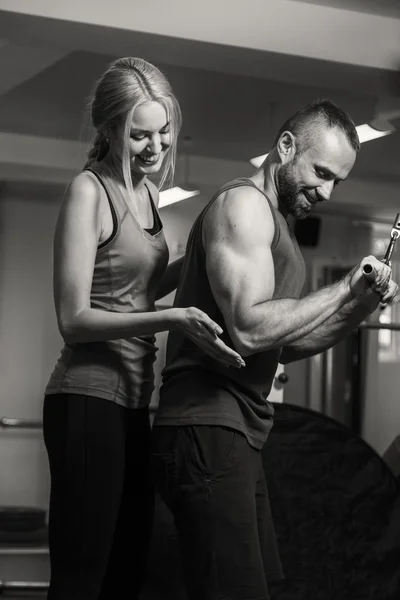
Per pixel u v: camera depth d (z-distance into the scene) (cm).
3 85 470
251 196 182
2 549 529
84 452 182
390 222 786
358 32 427
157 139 184
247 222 179
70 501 182
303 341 212
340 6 423
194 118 634
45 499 681
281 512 298
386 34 431
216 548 180
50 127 665
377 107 520
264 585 183
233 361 172
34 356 703
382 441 667
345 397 655
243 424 186
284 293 192
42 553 527
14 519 548
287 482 301
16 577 459
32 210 705
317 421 307
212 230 181
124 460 187
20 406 696
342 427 309
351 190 765
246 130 662
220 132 669
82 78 547
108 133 187
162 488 188
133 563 196
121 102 181
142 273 190
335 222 771
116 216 185
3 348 698
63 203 183
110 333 175
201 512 181
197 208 714
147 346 194
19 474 680
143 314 174
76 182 184
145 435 195
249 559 181
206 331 170
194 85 560
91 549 182
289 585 293
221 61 429
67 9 375
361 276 183
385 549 302
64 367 187
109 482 183
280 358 218
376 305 209
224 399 185
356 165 742
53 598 182
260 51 410
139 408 192
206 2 399
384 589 298
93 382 184
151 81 183
